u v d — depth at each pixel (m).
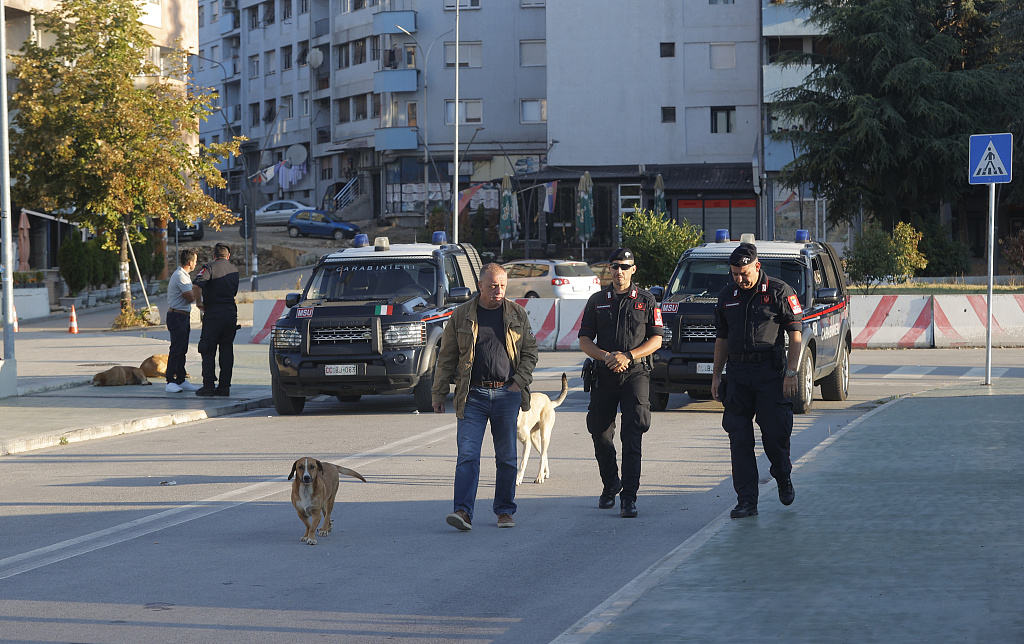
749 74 57.66
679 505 8.75
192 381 18.64
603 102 59.06
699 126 58.22
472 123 66.31
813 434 12.44
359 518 8.43
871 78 47.06
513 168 65.50
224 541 7.70
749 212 56.19
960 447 10.20
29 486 10.01
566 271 36.03
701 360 14.07
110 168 30.22
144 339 27.73
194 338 27.22
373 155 72.12
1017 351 22.94
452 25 66.44
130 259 43.59
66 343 26.69
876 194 47.50
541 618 5.77
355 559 7.12
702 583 5.87
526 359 8.15
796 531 7.11
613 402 8.52
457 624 5.68
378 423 14.10
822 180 48.22
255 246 45.97
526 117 65.81
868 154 46.47
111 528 8.18
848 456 10.06
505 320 8.09
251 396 16.55
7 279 16.73
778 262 14.85
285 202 70.81
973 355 22.17
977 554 6.19
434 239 17.06
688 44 58.16
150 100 32.03
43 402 15.90
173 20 45.84
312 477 7.53
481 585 6.45
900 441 10.77
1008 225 61.38
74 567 6.98
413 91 67.19
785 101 48.53
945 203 50.81
